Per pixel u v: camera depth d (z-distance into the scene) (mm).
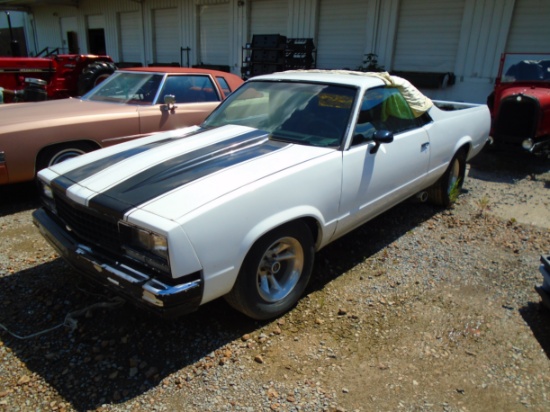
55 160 5070
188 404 2305
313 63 13008
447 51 10656
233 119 3953
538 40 9375
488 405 2338
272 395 2371
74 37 22422
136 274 2420
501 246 4277
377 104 3729
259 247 2719
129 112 5586
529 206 5496
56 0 20141
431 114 4445
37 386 2406
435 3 10570
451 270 3770
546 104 6695
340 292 3391
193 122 6246
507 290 3461
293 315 3090
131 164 2996
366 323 3010
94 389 2393
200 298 2457
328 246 4168
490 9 9734
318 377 2512
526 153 7168
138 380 2465
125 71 6621
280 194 2766
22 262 3746
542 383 2498
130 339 2797
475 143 5355
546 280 3078
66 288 3355
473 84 10352
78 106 5723
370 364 2623
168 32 17328
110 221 2537
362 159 3402
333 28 12484
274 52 12367
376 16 11453
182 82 6328
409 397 2379
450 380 2506
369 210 3666
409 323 3020
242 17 14406
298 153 3117
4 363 2574
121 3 18688
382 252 4086
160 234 2287
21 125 4738
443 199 5129
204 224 2387
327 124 3443
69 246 2777
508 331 2953
